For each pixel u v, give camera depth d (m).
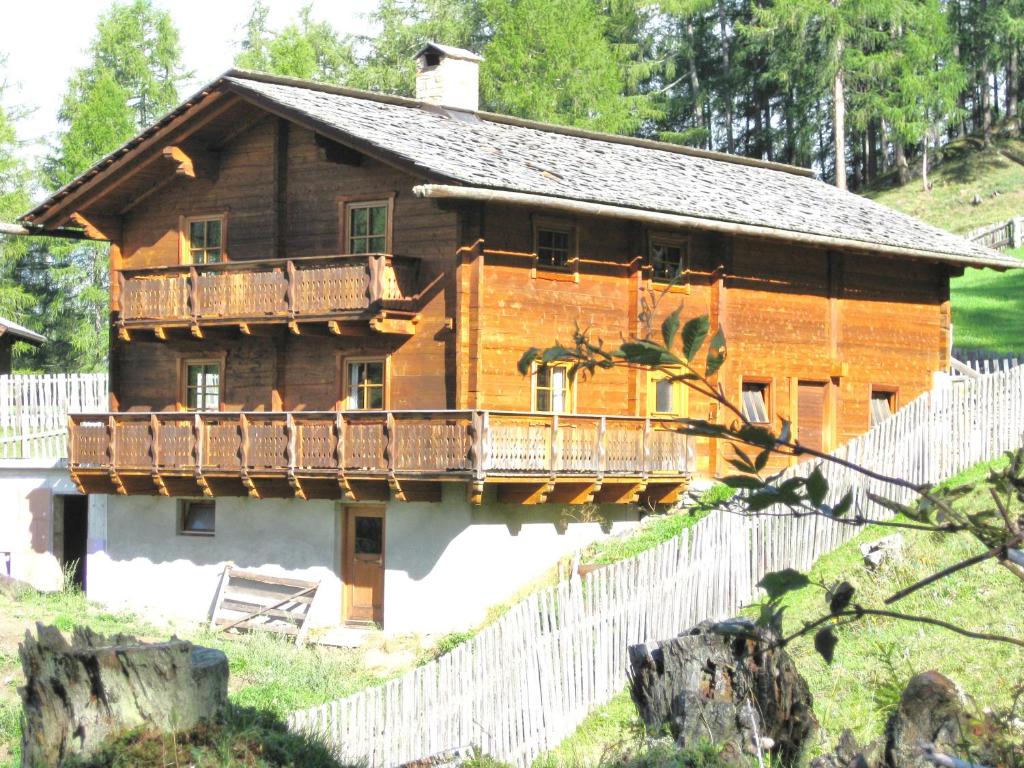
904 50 61.84
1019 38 67.19
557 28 53.12
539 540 25.55
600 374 26.42
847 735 8.22
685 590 19.23
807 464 21.09
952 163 70.69
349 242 26.30
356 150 25.23
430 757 11.73
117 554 29.11
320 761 7.96
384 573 25.38
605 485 25.61
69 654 7.11
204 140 27.89
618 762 9.62
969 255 31.30
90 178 28.48
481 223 24.45
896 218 33.22
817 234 27.92
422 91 29.56
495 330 24.70
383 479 24.03
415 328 25.22
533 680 17.39
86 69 59.22
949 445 23.45
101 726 7.12
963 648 15.82
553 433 24.00
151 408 29.25
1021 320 46.22
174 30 61.41
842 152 61.06
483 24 62.03
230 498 27.52
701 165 32.19
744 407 28.56
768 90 73.25
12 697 19.38
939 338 32.81
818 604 18.89
